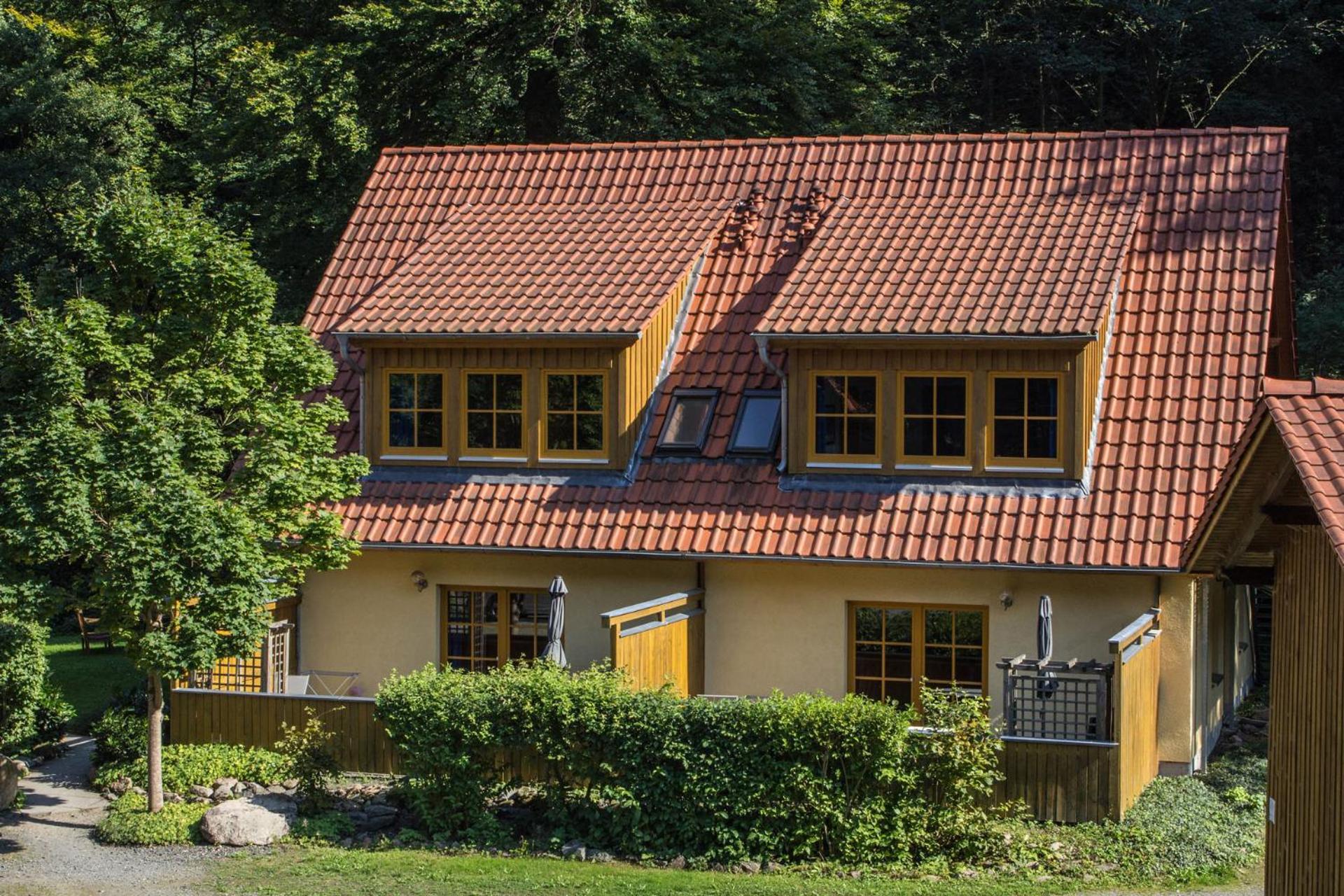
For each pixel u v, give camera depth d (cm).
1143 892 2022
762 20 4622
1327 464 1294
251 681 2797
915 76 5559
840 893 2023
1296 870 1531
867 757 2169
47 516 2255
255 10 4822
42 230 5100
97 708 3391
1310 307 4284
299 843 2308
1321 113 5441
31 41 5478
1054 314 2606
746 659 2761
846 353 2720
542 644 2895
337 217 4575
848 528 2659
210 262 2458
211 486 2483
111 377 2408
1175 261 2873
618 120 4606
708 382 2931
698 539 2706
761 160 3291
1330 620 1421
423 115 4669
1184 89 5628
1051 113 5766
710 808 2212
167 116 6056
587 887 2077
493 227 3238
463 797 2330
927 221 2991
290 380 2528
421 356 2944
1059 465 2627
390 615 2945
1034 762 2242
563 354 2864
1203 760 2655
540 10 4456
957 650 2688
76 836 2370
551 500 2839
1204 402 2675
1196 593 2581
